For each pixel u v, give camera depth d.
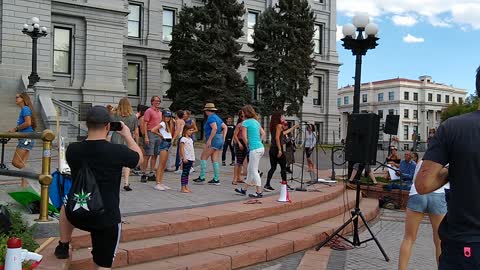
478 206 2.83
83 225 3.87
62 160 6.04
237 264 6.25
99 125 4.05
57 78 28.08
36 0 26.42
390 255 7.29
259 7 40.94
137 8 35.81
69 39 28.52
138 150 4.38
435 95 100.06
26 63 26.02
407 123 96.75
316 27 44.25
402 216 11.38
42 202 5.39
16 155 9.08
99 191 3.85
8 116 20.59
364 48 13.30
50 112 20.48
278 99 35.34
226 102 31.39
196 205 8.27
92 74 28.80
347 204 10.27
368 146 7.37
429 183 2.97
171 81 33.16
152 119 10.98
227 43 31.97
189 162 9.77
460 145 2.87
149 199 8.70
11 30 25.70
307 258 6.89
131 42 35.34
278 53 35.28
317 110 43.97
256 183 9.39
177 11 37.41
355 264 6.69
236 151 11.38
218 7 32.31
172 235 6.58
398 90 96.75
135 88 35.78
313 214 8.75
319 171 17.00
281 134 9.60
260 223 7.67
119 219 4.02
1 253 3.96
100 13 28.97
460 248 2.83
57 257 4.54
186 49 31.16
